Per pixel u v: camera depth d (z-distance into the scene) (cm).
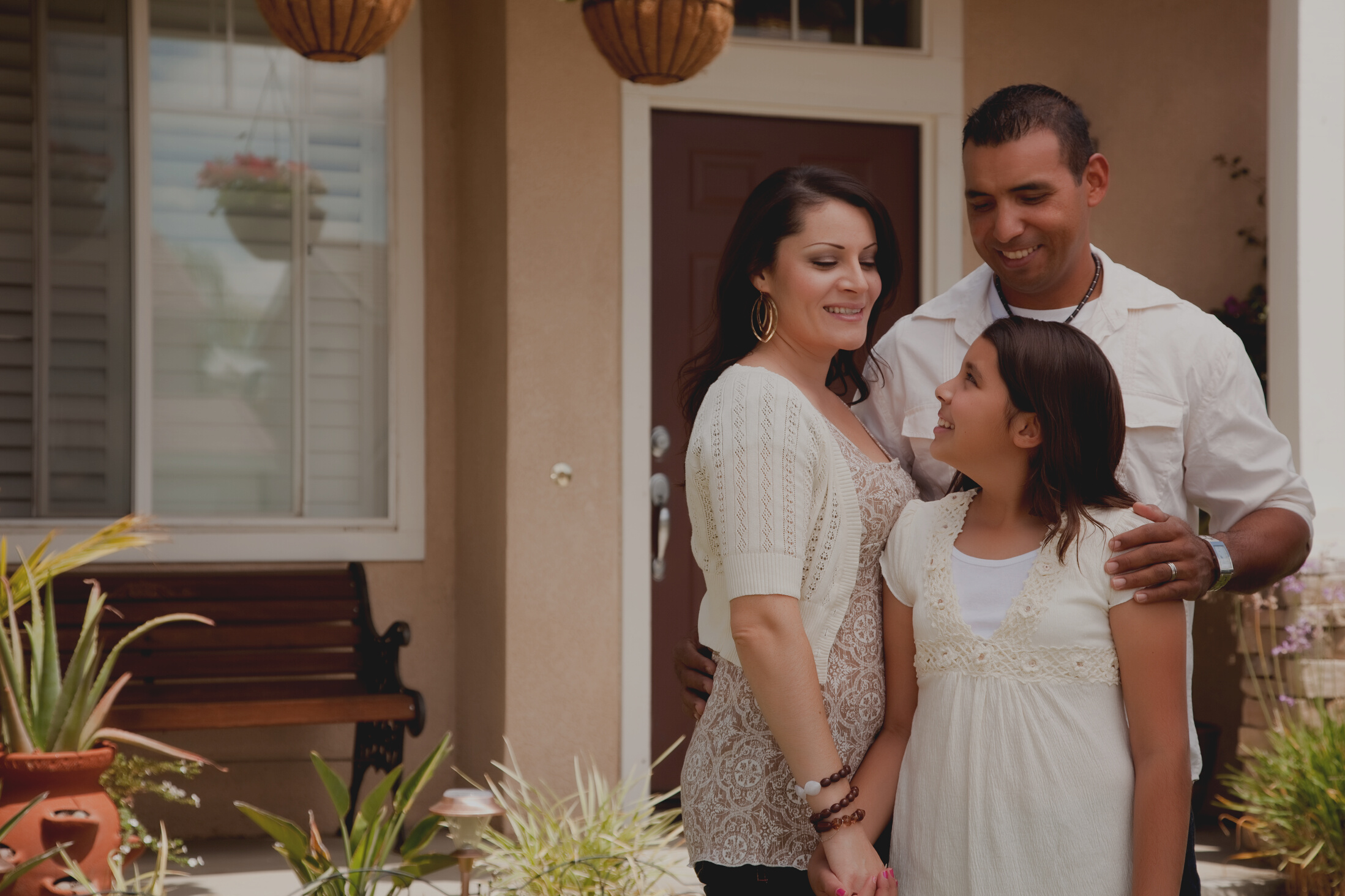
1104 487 178
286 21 282
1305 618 383
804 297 186
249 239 458
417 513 470
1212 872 379
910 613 186
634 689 425
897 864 181
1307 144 376
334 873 239
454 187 475
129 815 349
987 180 207
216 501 455
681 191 446
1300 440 378
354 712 393
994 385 177
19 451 438
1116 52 485
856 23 462
